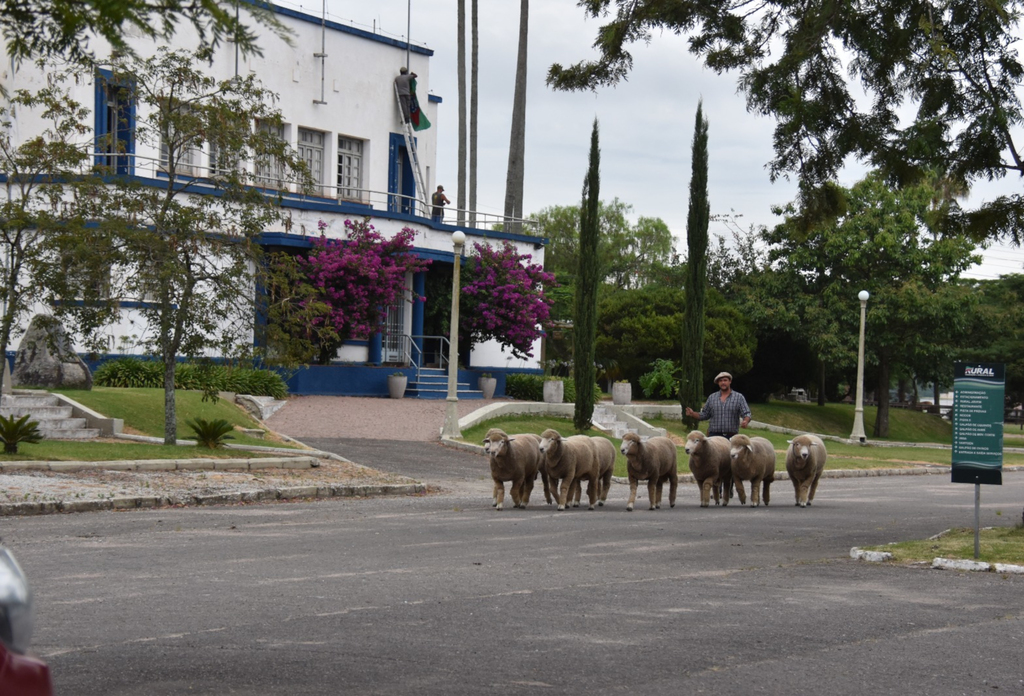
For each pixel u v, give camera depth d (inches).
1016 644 291.4
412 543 478.9
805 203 624.7
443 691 229.5
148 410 992.9
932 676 254.1
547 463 660.7
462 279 1539.1
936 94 563.2
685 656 266.2
